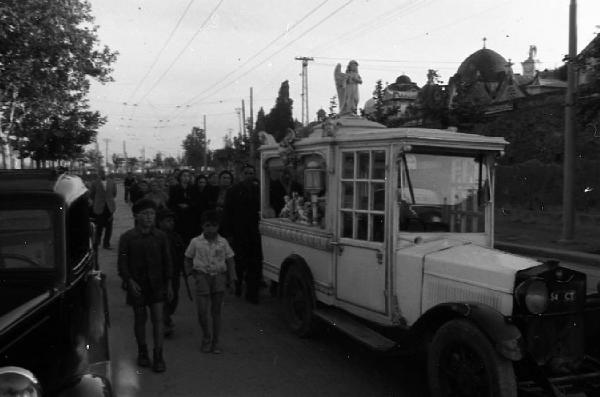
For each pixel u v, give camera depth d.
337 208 5.71
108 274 9.88
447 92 24.97
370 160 5.29
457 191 5.29
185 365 5.41
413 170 5.07
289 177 7.49
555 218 17.97
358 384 4.93
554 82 42.62
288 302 6.60
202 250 5.79
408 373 5.21
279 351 5.85
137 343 5.55
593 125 14.36
